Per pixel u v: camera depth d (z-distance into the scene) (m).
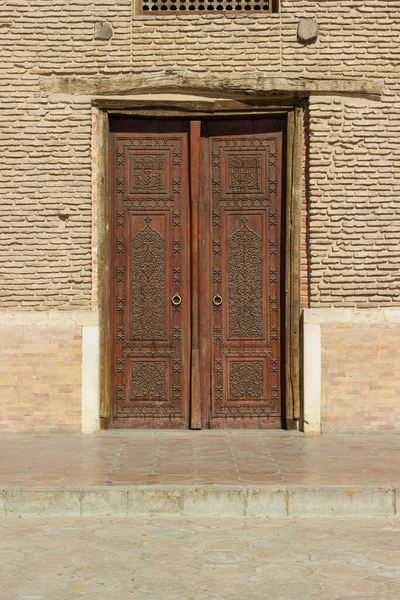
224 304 10.21
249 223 10.21
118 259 10.22
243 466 8.07
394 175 10.00
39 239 9.98
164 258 10.22
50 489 7.16
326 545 6.27
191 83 10.00
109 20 10.05
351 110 10.00
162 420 10.20
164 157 10.22
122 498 7.16
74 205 9.99
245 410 10.21
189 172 10.21
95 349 9.91
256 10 10.20
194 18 10.05
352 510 7.16
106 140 10.13
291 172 10.08
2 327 9.88
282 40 10.02
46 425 9.88
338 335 9.90
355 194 9.98
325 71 10.01
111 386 10.20
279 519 7.04
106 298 10.11
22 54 10.03
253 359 10.21
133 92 10.03
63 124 10.02
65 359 9.91
